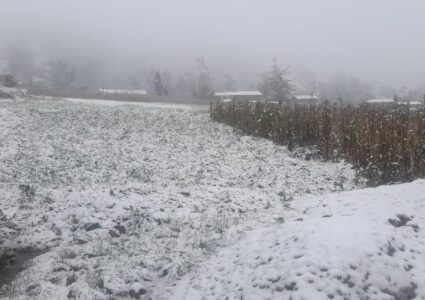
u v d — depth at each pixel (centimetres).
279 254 521
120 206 865
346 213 724
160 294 563
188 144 1688
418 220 634
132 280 584
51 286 571
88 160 1320
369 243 504
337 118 1562
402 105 1653
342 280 447
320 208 803
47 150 1432
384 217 636
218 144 1708
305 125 1612
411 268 491
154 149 1565
